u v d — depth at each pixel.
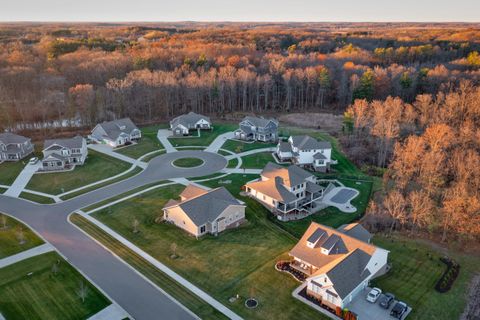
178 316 38.41
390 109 96.81
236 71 138.25
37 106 107.31
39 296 40.88
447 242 52.62
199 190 60.31
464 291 42.81
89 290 41.81
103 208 61.09
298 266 46.12
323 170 78.81
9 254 48.31
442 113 91.94
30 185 70.12
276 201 60.88
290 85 137.25
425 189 62.56
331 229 47.34
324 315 38.72
